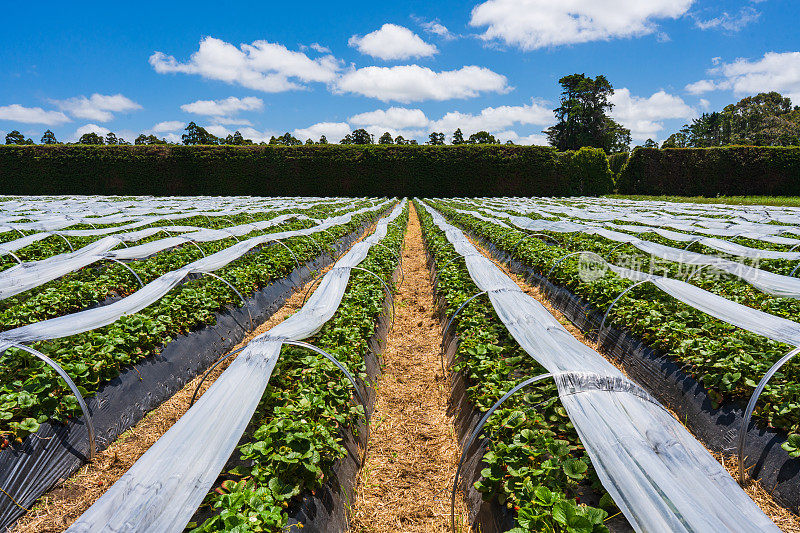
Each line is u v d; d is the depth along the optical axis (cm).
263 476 285
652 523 233
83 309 644
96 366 423
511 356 486
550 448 304
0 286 608
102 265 853
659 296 638
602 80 5800
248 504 255
